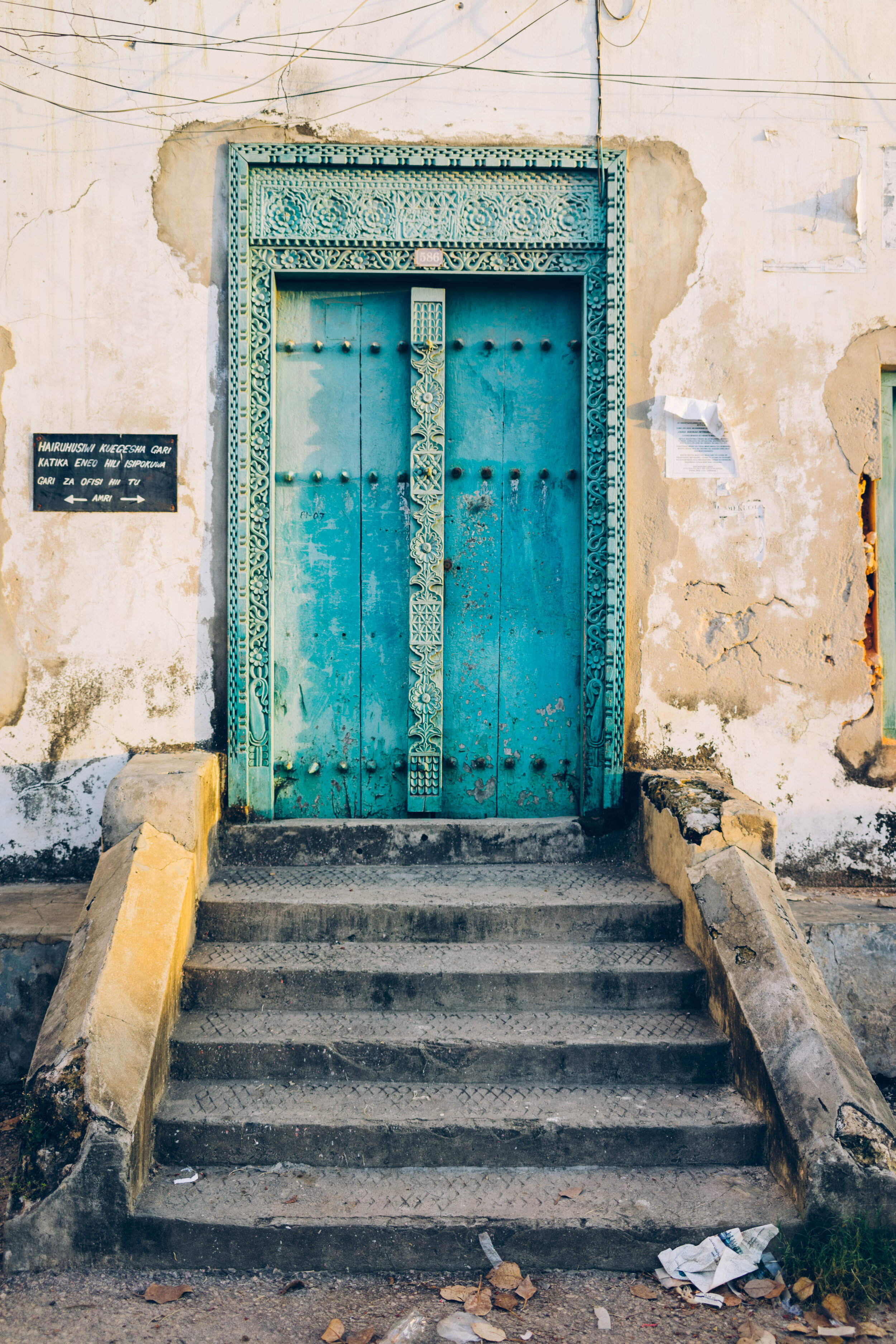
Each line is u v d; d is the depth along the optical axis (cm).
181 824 392
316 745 479
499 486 482
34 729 459
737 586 474
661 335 471
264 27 458
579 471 481
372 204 461
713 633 474
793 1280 279
